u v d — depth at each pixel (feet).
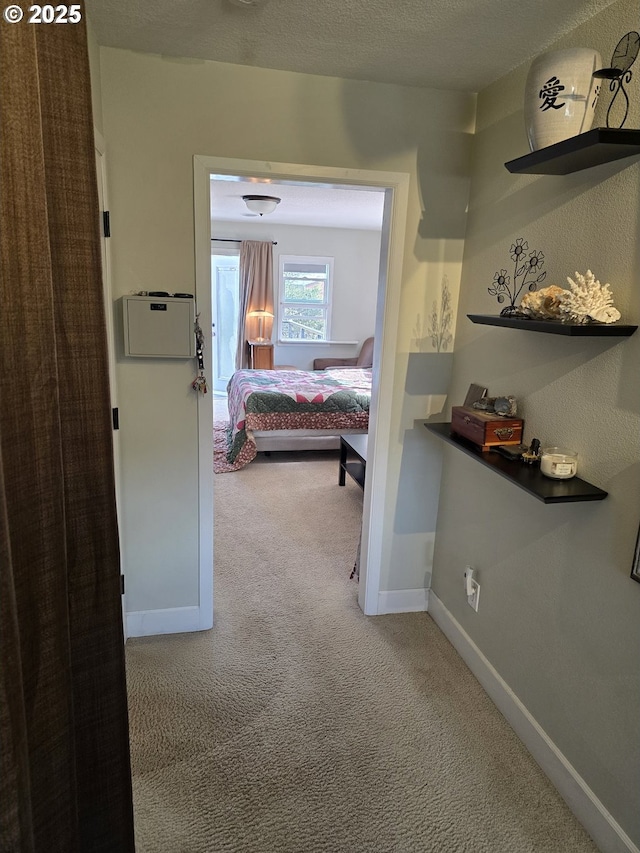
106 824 3.68
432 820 5.52
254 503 13.58
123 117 6.66
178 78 6.68
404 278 7.78
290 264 25.20
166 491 7.89
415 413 8.34
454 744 6.47
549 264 5.93
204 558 8.21
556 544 5.88
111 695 3.51
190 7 5.46
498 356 6.96
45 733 2.79
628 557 4.89
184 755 6.20
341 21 5.63
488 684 7.27
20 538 2.50
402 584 9.05
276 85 6.91
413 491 8.66
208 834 5.29
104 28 5.99
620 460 4.95
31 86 2.40
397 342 8.00
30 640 2.64
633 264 4.76
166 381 7.53
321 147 7.18
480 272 7.39
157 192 6.94
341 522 12.57
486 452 6.40
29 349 2.50
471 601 7.70
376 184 7.43
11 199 2.31
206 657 7.88
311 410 16.40
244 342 24.93
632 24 4.87
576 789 5.58
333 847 5.21
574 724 5.64
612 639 5.10
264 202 16.20
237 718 6.77
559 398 5.78
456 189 7.65
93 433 3.16
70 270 2.93
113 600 3.42
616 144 4.32
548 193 5.93
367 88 7.14
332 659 7.91
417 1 5.19
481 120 7.34
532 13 5.34
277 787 5.83
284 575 10.20
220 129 6.90
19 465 2.47
